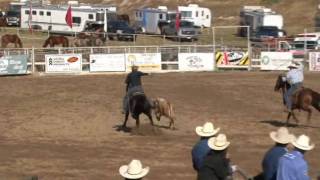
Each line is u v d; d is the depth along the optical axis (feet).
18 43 433.89
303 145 74.18
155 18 583.58
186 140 173.06
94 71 357.61
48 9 578.66
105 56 358.43
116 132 185.16
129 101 183.01
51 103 241.76
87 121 203.62
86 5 589.32
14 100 250.37
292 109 198.18
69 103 241.55
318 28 596.29
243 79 325.42
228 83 307.78
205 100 253.24
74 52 386.52
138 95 181.88
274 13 580.30
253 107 237.86
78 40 453.58
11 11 614.75
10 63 348.18
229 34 592.60
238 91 280.31
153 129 184.03
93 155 152.35
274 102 251.19
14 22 609.01
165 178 128.36
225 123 202.59
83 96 260.21
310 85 301.43
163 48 388.37
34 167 138.41
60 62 356.18
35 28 584.81
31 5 586.86
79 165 140.87
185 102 246.68
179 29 537.24
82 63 358.23
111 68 359.05
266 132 187.21
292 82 196.75
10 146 163.12
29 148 160.66
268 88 290.76
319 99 195.00
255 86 297.33
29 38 525.34
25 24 590.96
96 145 165.58
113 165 141.28
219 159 77.15
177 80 320.29
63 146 163.84
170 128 192.03
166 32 556.51
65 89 282.77
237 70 378.32
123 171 68.90
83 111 223.30
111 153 154.81
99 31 526.16
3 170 135.13
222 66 378.32
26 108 229.86
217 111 226.99
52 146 163.73
